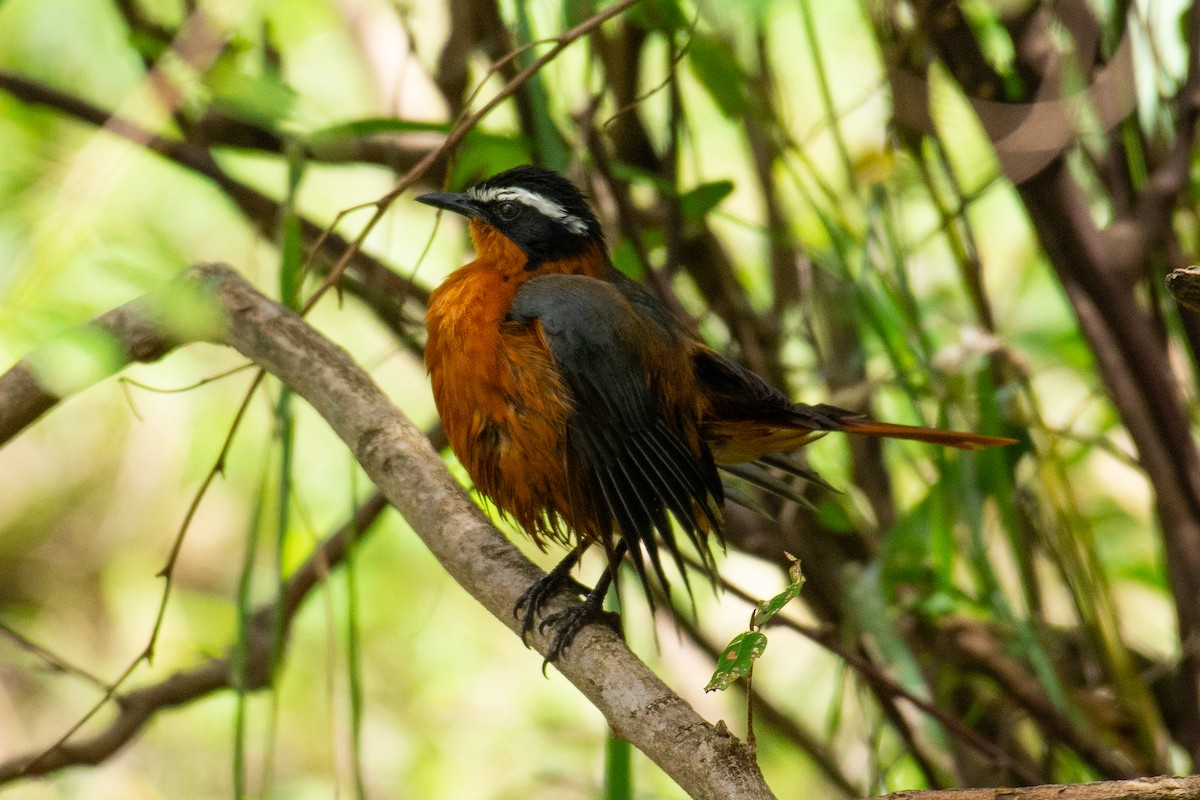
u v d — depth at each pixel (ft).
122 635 52.49
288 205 28.91
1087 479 38.96
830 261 34.71
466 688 48.78
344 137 31.04
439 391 28.73
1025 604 32.99
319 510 47.93
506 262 30.50
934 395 32.35
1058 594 39.45
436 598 38.47
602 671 20.76
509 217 30.55
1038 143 28.94
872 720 38.22
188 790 49.98
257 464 50.24
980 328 32.60
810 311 35.55
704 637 38.37
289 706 50.08
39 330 25.94
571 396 27.30
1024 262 40.65
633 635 42.29
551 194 30.58
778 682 42.80
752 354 35.32
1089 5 30.50
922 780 35.32
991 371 32.99
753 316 35.86
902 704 36.83
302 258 35.94
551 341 27.43
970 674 34.22
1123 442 39.34
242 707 24.71
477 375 27.89
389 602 48.96
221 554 53.31
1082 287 30.12
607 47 33.55
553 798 46.75
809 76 39.58
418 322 33.37
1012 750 34.88
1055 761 34.17
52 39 40.57
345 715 49.37
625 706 19.88
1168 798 16.14
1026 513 32.83
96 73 40.73
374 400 26.12
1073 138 30.27
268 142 36.40
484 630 49.88
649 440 27.43
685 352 28.99
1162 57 32.30
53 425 52.29
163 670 50.88
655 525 26.45
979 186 35.42
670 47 30.99
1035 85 30.04
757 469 31.71
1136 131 31.53
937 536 31.89
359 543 33.96
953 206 36.42
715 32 31.63
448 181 28.09
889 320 33.17
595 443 27.12
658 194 36.73
